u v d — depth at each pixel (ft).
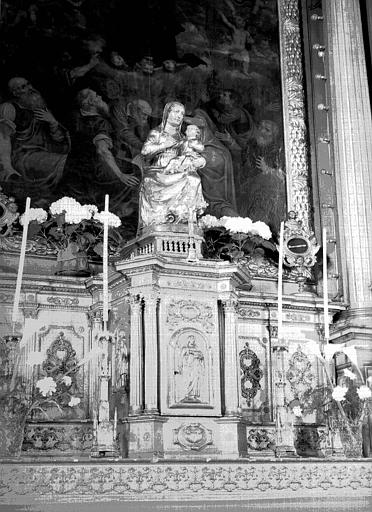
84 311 29.37
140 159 33.32
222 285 27.63
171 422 25.53
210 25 36.73
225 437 25.95
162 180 29.68
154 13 35.91
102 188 32.37
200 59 35.96
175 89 35.09
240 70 36.42
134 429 25.25
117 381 26.89
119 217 32.17
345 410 26.71
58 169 31.94
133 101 34.17
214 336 27.07
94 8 34.86
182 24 36.24
